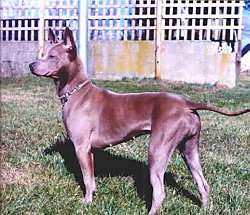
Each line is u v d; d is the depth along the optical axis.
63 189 2.64
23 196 2.50
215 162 3.23
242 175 3.01
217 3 7.19
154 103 2.30
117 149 3.43
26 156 3.16
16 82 6.93
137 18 7.48
